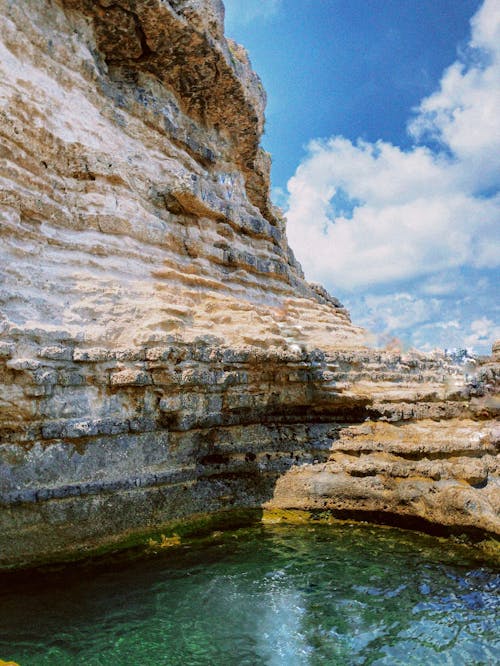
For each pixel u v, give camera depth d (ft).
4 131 30.86
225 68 49.62
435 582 27.02
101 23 42.65
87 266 33.81
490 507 31.04
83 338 29.81
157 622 22.86
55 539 26.84
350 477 35.58
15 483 25.86
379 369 44.80
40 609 23.36
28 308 28.73
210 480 34.65
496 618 23.82
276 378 37.93
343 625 23.20
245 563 28.94
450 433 35.65
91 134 38.37
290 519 34.94
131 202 38.63
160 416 32.19
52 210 33.09
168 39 45.16
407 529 33.60
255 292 48.85
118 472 29.76
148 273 37.50
